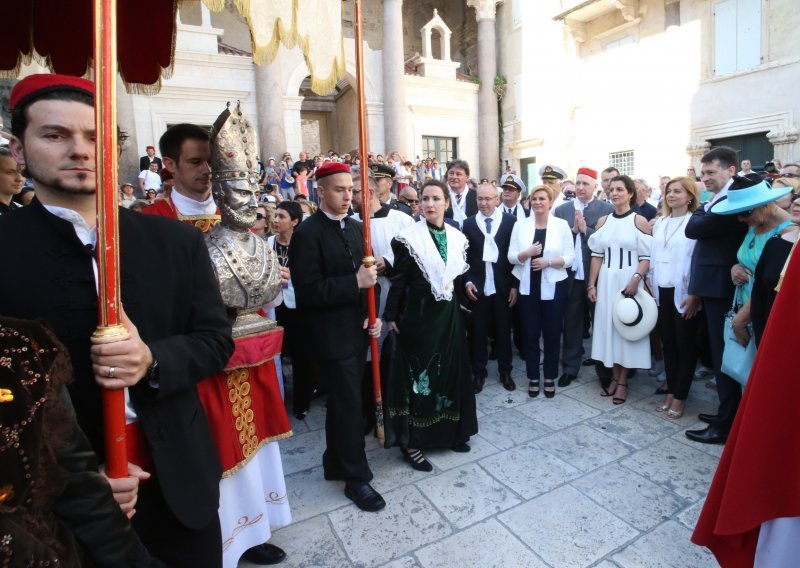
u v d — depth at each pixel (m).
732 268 2.80
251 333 1.81
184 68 11.21
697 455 2.86
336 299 2.34
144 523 1.32
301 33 1.90
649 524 2.27
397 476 2.76
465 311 3.12
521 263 3.75
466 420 2.98
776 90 11.00
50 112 1.06
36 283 1.07
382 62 14.00
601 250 3.73
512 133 16.30
